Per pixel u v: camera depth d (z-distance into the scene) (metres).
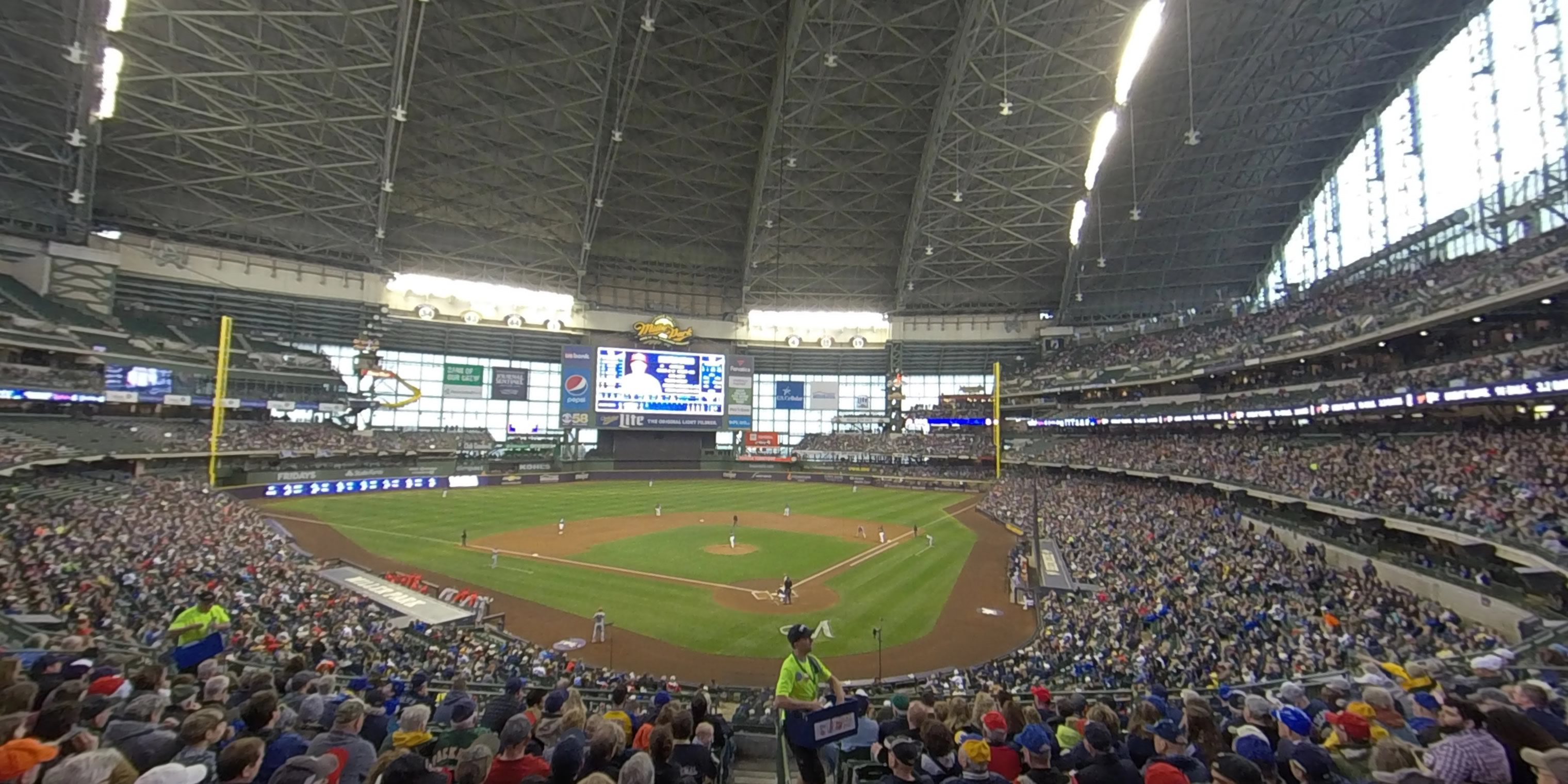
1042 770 6.00
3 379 44.84
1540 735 5.07
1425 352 39.41
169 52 49.16
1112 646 23.56
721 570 36.88
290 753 5.92
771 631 27.08
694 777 6.64
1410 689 10.32
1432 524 27.47
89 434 49.50
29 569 23.22
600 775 4.15
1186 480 49.44
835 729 6.94
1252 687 13.98
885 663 24.25
